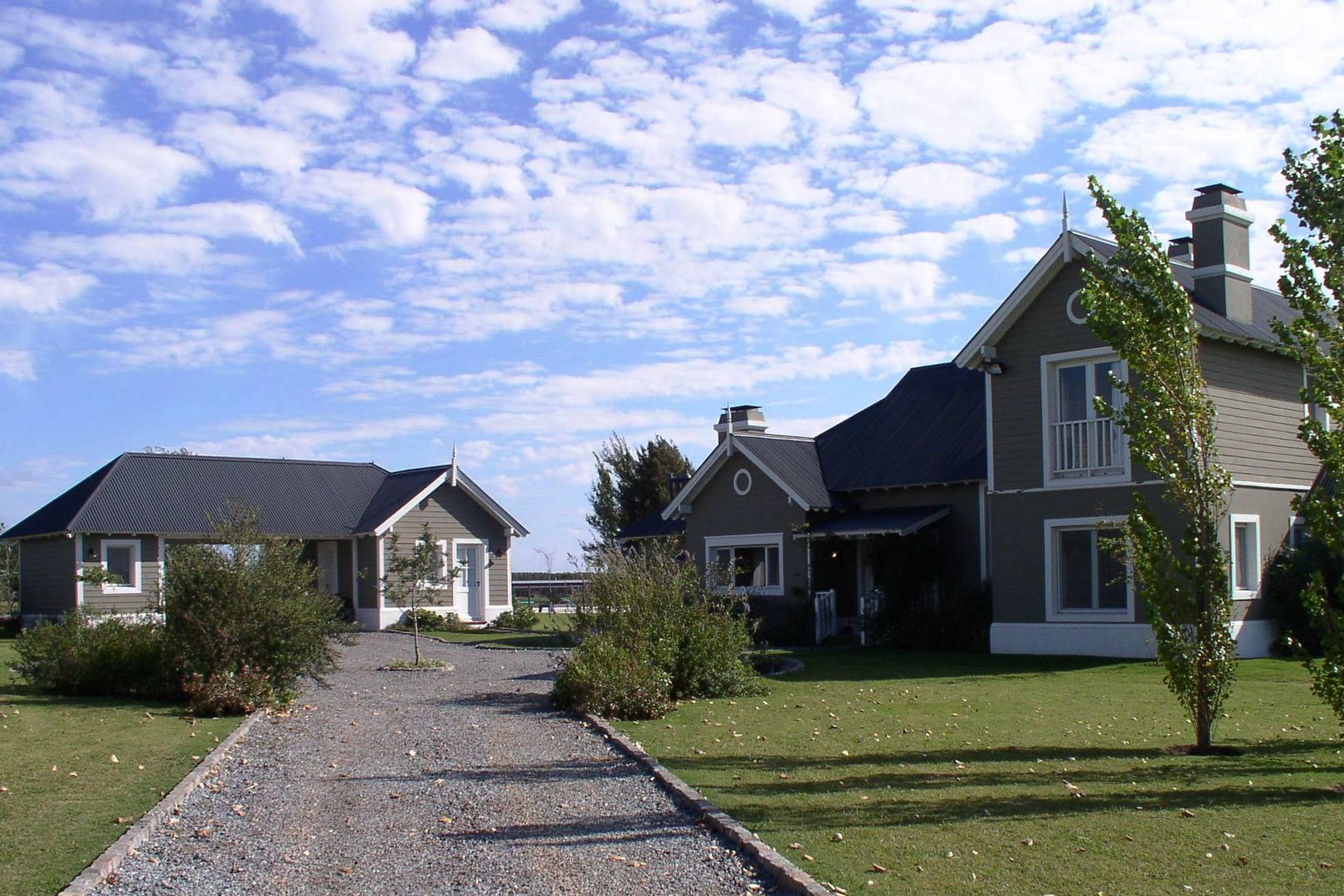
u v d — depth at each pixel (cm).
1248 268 2245
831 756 1111
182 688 1586
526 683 1888
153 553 3288
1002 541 2269
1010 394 2266
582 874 717
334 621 1714
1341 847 739
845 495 2833
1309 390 1061
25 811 884
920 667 2044
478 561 3703
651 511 4722
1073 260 2167
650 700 1441
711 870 721
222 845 807
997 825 805
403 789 995
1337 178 957
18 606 3597
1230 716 1352
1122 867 700
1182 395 1116
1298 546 2248
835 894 651
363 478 3884
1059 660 2088
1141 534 1133
